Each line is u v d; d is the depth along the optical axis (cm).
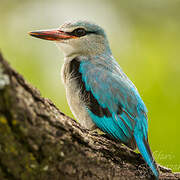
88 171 722
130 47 1725
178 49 1698
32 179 636
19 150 607
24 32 1769
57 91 1434
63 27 1159
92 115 1015
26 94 619
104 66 1071
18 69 1483
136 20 1927
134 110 980
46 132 639
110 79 1014
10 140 594
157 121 1377
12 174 616
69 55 1152
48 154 641
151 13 1933
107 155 781
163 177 862
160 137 1350
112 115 988
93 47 1137
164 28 1862
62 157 665
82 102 1029
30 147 614
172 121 1370
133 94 1004
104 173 756
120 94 992
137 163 859
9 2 1858
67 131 690
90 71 1043
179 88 1460
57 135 663
